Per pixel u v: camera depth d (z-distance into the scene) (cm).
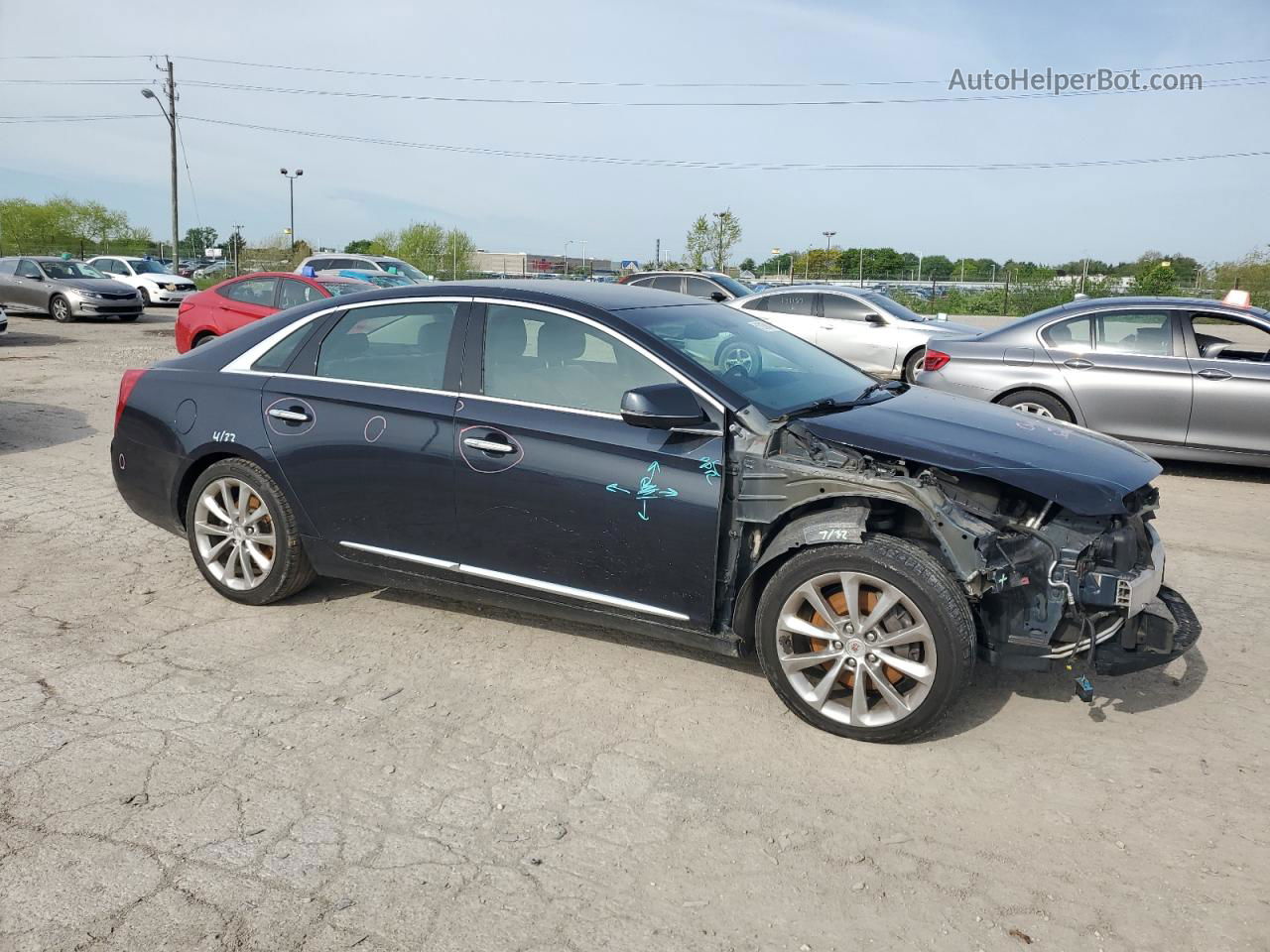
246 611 477
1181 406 782
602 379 397
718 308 488
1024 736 364
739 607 373
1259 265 3591
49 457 813
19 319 2305
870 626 346
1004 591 350
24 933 251
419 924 258
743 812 313
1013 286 3978
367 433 430
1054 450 375
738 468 367
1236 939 257
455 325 429
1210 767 344
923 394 461
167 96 3741
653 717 375
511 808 313
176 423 479
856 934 259
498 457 400
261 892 269
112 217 6594
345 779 327
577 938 255
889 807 318
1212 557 587
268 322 484
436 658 425
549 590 405
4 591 496
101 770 329
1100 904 271
